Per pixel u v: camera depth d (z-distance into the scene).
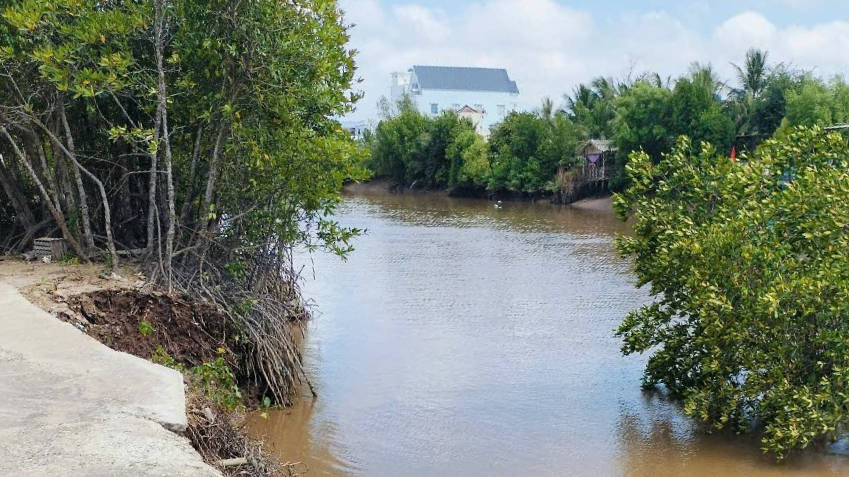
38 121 12.09
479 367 13.87
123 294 10.77
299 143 12.05
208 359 10.79
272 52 11.55
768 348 10.49
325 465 9.82
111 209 14.23
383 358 14.34
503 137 59.47
